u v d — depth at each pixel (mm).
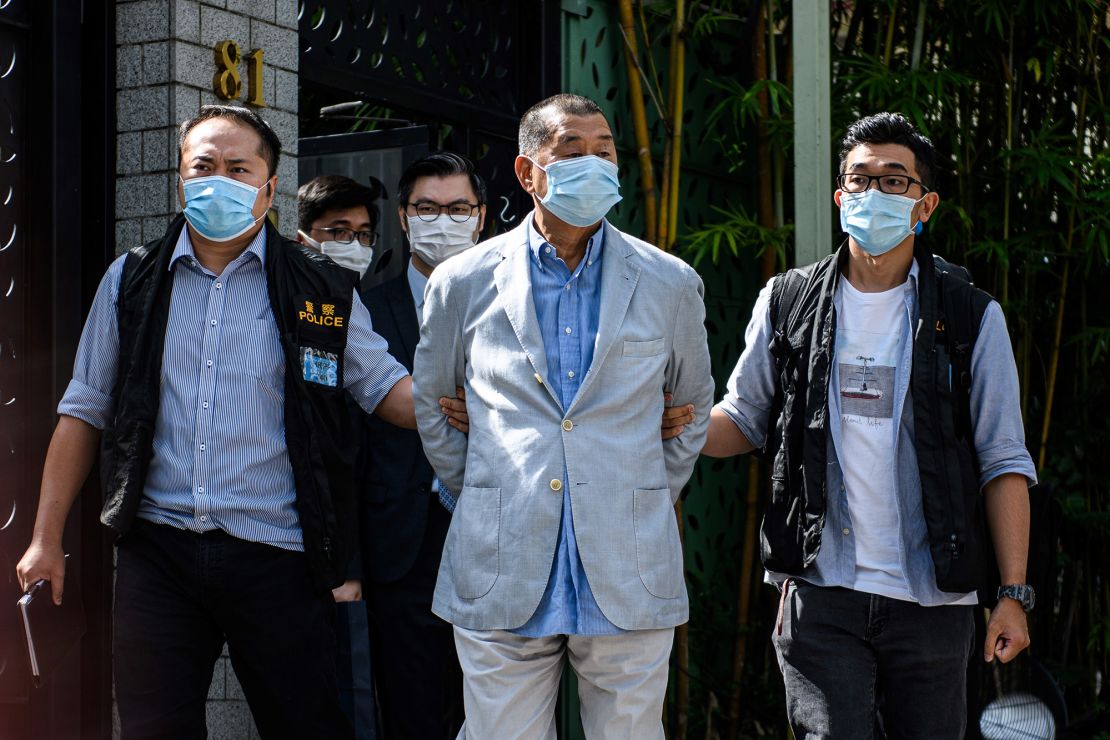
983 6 5285
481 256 3027
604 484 2879
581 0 5223
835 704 3184
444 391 3066
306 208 4301
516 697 2914
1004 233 5363
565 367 2930
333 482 3203
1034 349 5637
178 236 3197
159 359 3102
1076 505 5488
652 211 5199
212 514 3090
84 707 3750
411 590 3900
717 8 5590
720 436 3475
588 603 2865
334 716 3246
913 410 3180
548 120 2904
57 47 3697
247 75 3990
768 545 3293
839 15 5641
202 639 3148
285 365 3162
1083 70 5531
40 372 3676
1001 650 3209
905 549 3168
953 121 5465
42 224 3678
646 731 2953
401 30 4711
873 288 3314
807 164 4008
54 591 3121
